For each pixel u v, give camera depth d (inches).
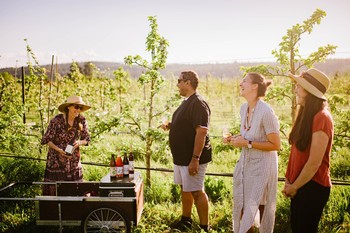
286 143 234.5
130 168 179.3
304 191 113.2
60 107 185.2
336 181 217.9
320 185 112.3
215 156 350.0
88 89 715.4
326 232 174.4
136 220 164.7
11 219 194.5
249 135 136.9
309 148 112.9
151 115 251.8
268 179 135.6
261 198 135.4
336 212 188.2
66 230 182.9
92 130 256.7
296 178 116.6
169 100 248.4
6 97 463.8
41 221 169.8
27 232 181.2
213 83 1552.7
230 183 252.8
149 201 227.8
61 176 185.9
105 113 260.1
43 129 331.9
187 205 187.9
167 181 251.1
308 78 116.3
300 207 114.4
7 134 327.3
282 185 243.0
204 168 177.5
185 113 174.7
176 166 183.0
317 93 110.7
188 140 175.2
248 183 136.9
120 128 254.2
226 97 1136.2
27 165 268.4
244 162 138.6
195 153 169.3
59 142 186.4
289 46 219.8
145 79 239.8
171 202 229.6
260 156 135.0
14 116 331.6
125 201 161.9
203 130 169.3
